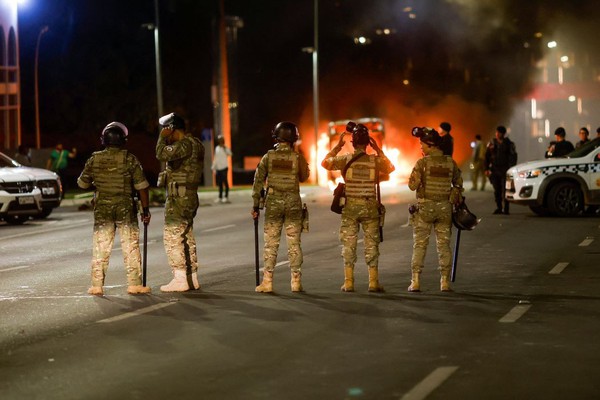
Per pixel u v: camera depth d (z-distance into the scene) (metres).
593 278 14.44
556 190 25.27
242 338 10.38
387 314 11.62
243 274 15.81
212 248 20.08
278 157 13.40
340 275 15.33
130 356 9.63
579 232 21.31
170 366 9.16
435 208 13.23
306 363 9.12
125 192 13.67
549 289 13.45
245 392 8.12
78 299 13.35
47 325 11.45
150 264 17.44
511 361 9.03
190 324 11.25
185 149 13.69
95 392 8.26
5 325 11.52
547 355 9.27
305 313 11.80
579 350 9.48
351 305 12.31
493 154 26.44
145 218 13.86
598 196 25.16
